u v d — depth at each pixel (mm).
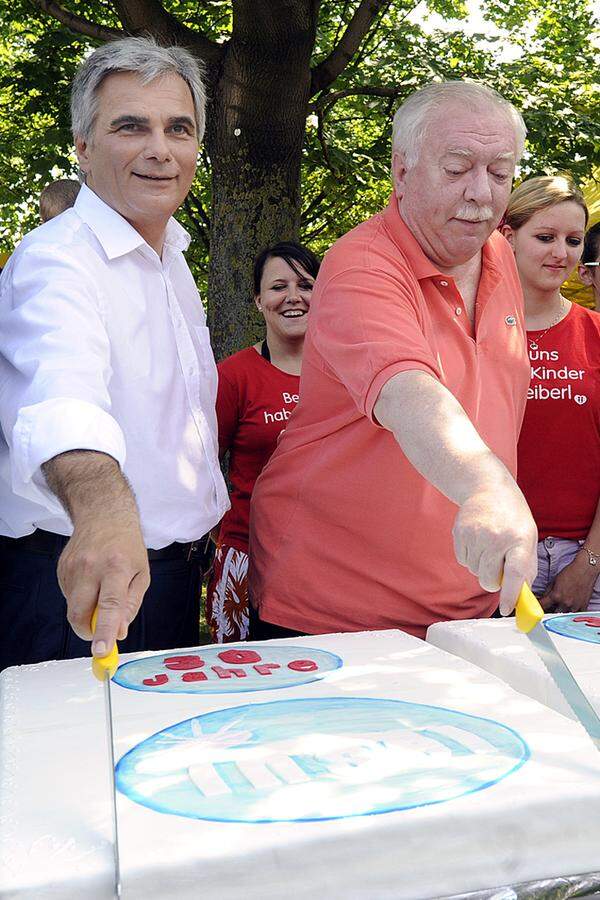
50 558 1591
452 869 751
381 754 882
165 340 1702
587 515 2336
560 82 7688
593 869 780
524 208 2344
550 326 2371
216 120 5238
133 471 1643
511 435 1782
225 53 5184
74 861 722
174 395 1713
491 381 1754
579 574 2275
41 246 1548
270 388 2703
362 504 1681
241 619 2602
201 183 8531
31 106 7184
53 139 6785
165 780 838
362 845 732
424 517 1654
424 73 6785
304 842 722
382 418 1355
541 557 2344
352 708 1028
